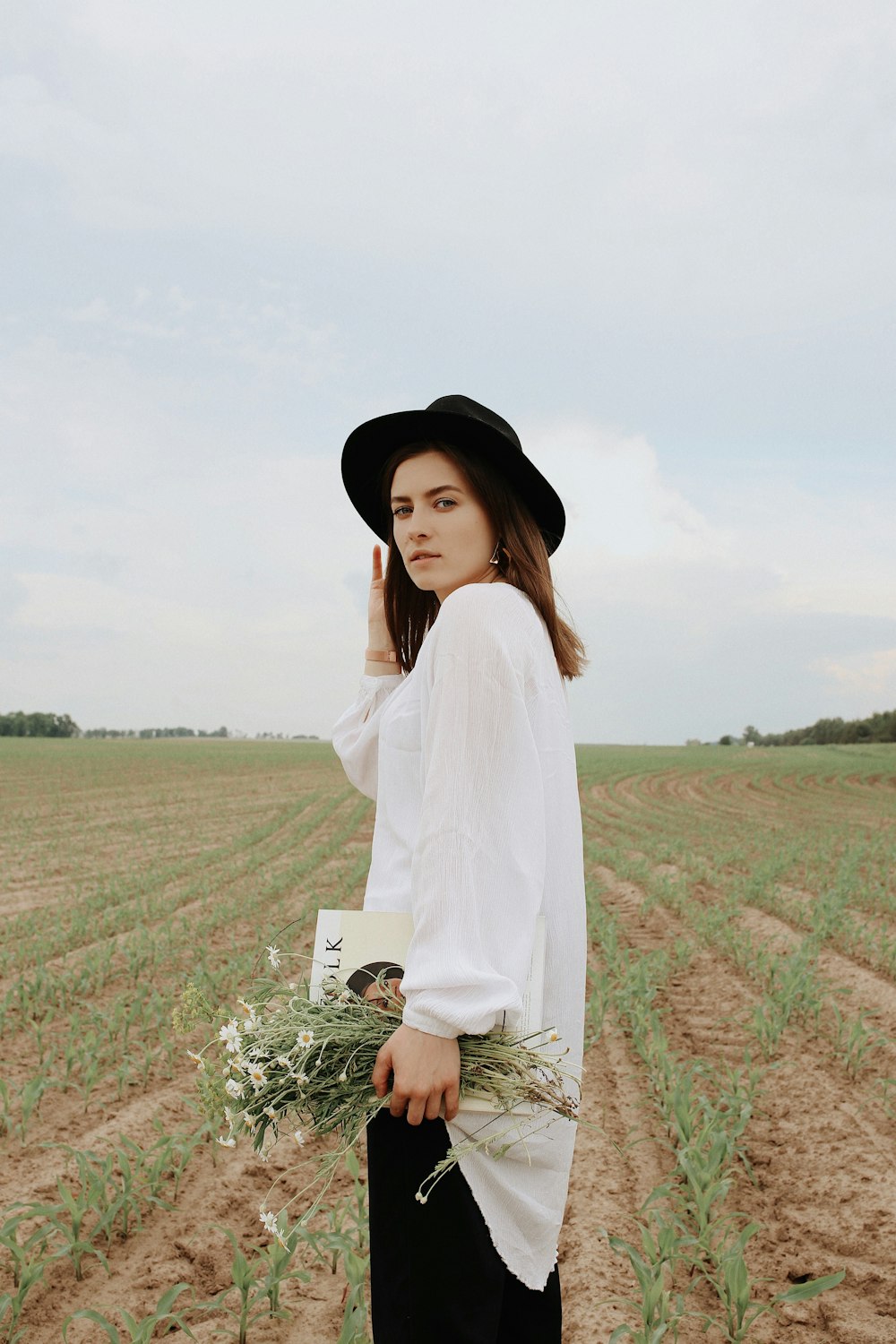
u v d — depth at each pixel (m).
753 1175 4.25
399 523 1.85
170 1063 5.66
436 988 1.40
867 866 15.92
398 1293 1.52
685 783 48.72
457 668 1.53
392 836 1.74
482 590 1.62
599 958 8.83
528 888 1.50
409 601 2.20
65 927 10.30
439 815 1.47
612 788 44.69
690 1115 4.49
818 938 8.99
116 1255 3.62
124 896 12.44
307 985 1.67
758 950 8.38
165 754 71.44
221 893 12.86
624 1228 3.79
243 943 9.52
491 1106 1.46
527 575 1.79
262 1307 3.22
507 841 1.49
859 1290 3.34
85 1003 6.09
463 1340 1.47
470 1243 1.48
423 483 1.78
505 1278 1.62
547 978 1.62
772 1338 3.10
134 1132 4.72
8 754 65.69
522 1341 1.62
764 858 17.09
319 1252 3.29
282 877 13.99
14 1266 3.31
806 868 15.56
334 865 16.30
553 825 1.63
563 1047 1.63
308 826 23.70
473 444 1.78
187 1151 4.06
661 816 29.39
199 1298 3.32
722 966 8.34
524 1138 1.51
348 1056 1.53
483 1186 1.51
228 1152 4.54
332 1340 3.03
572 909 1.65
